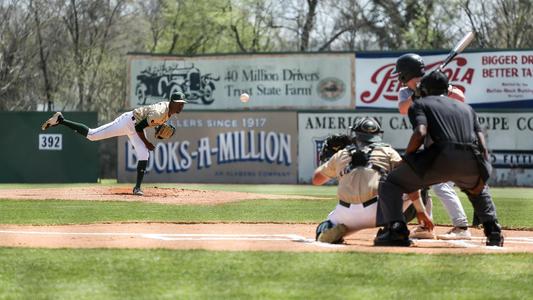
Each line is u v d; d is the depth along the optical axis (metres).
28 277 8.76
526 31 62.66
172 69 45.88
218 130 45.34
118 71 70.00
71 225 15.30
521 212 21.30
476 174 11.20
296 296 7.81
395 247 11.20
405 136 44.84
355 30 69.69
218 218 17.62
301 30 70.62
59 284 8.39
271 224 16.03
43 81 69.69
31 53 68.31
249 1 69.44
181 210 19.81
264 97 45.81
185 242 11.85
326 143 12.76
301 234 13.81
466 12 65.00
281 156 45.03
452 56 13.83
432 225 12.32
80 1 69.94
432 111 11.03
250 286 8.25
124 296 7.82
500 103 44.88
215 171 45.31
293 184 44.62
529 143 44.00
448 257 10.05
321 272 8.98
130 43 72.88
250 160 45.19
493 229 11.66
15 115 44.56
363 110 45.06
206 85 45.78
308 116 44.94
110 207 20.45
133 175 44.97
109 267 9.29
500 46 64.50
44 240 12.15
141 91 45.81
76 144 44.69
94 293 7.96
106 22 71.25
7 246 11.17
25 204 21.23
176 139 45.28
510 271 9.17
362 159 11.75
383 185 11.36
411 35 67.19
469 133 11.11
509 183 44.03
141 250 10.57
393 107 44.97
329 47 71.19
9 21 67.31
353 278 8.68
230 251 10.48
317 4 70.62
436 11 67.00
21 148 44.59
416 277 8.76
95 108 69.00
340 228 11.84
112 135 24.05
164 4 70.12
